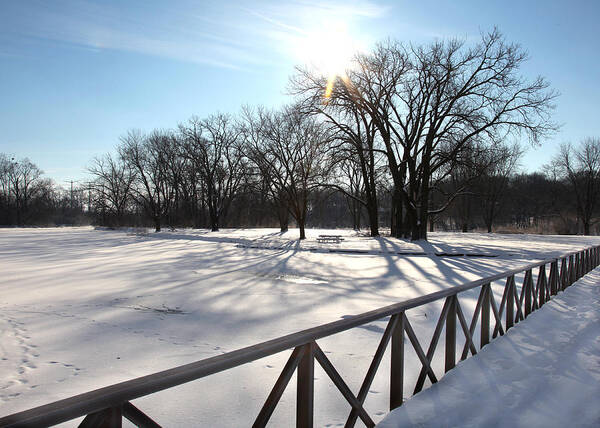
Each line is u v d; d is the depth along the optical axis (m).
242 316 8.61
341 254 23.61
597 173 59.16
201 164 57.31
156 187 57.00
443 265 18.09
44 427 1.56
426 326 7.53
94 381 5.12
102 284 12.74
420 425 3.51
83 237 43.00
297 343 2.62
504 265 17.98
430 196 48.03
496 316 6.26
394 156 33.03
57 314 8.73
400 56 30.23
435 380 4.48
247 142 44.47
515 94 28.30
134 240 37.75
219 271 16.00
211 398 4.51
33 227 75.06
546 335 6.59
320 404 4.27
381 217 78.88
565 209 67.88
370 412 4.06
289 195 37.56
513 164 55.84
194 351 6.30
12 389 4.88
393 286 12.52
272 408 2.57
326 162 34.78
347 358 5.81
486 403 4.01
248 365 5.54
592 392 4.37
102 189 67.44
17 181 82.81
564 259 11.14
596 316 8.06
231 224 69.94
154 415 4.09
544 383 4.58
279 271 16.06
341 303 9.94
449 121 30.31
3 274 15.04
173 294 11.05
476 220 71.50
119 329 7.57
